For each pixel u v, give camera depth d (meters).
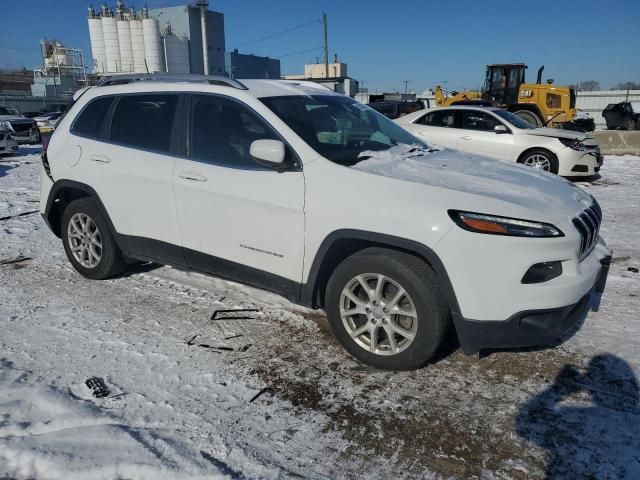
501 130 10.02
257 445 2.52
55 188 4.61
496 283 2.78
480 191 2.99
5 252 5.56
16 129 21.28
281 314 3.97
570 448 2.49
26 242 5.94
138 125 4.12
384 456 2.46
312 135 3.45
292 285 3.40
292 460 2.43
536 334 2.86
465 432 2.62
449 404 2.85
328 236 3.14
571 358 3.29
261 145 3.20
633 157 14.60
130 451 2.44
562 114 18.77
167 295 4.33
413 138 4.34
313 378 3.11
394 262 2.98
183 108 3.87
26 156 16.39
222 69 56.69
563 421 2.69
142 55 51.44
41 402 2.81
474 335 2.89
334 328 3.31
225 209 3.56
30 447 2.45
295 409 2.81
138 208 4.06
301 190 3.24
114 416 2.71
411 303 2.98
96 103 4.45
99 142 4.31
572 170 9.88
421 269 2.93
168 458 2.40
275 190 3.33
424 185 3.01
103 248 4.45
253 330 3.71
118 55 51.72
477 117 10.45
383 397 2.92
